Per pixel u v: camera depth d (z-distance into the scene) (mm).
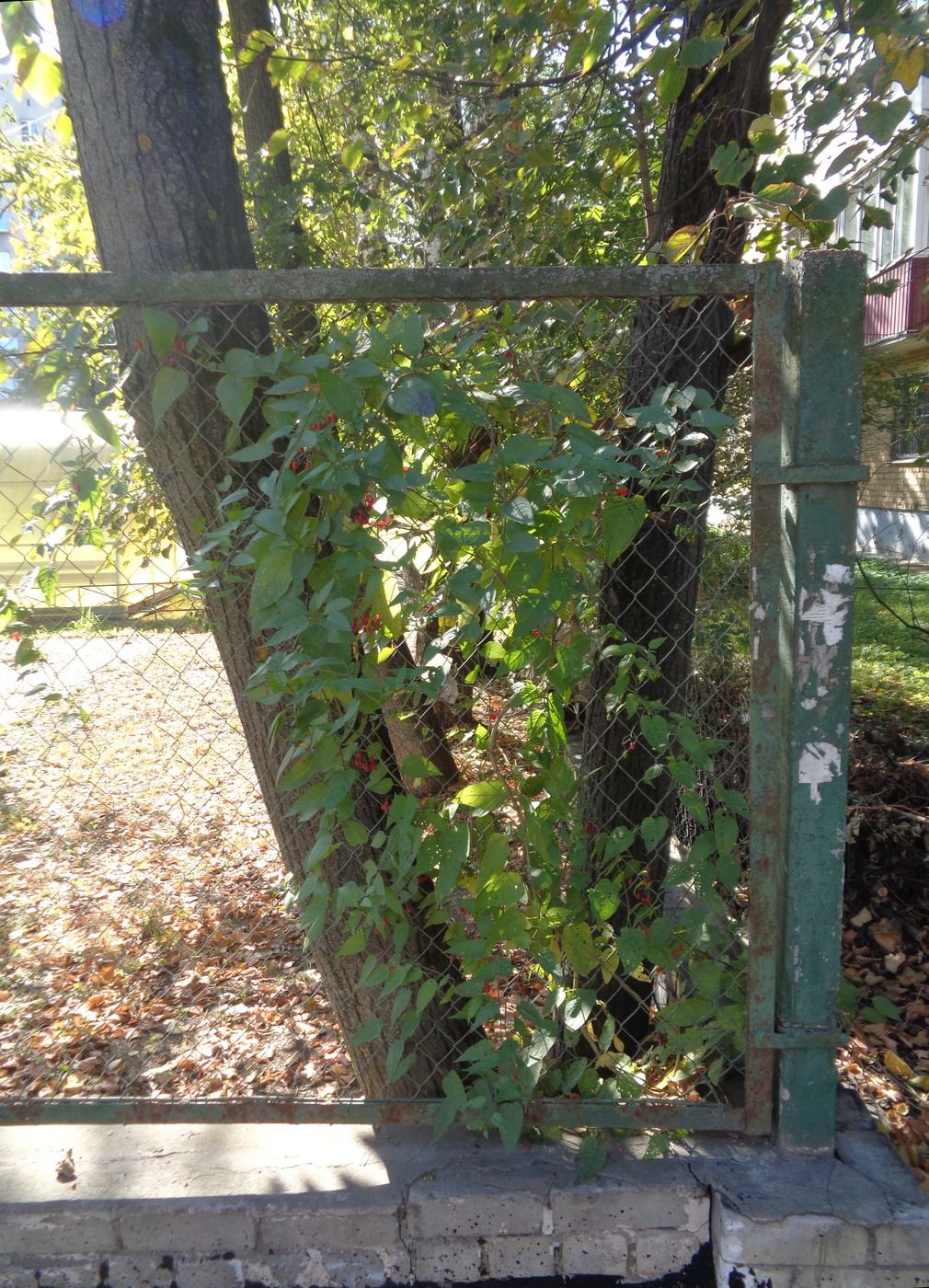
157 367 2021
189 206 2041
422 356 1877
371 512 1938
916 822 4152
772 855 2027
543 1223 2023
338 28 5691
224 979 3820
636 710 2195
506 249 4215
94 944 4090
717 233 2844
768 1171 2041
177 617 2727
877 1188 1995
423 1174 2078
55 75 2396
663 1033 2732
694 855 2080
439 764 2541
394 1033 2344
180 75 2018
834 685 1946
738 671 3945
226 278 1929
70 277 1923
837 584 1920
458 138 4980
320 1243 2020
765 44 2777
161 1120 2131
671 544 2662
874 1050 3275
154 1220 2010
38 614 2451
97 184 2033
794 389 1930
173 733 6211
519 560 1844
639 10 3260
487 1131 2195
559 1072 2236
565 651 2031
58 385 1939
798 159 2521
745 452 4043
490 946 2076
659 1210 2023
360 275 1930
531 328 2340
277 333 2273
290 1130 2236
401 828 1982
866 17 2617
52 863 4820
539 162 3949
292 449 1756
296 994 3684
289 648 2160
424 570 2021
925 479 11836
